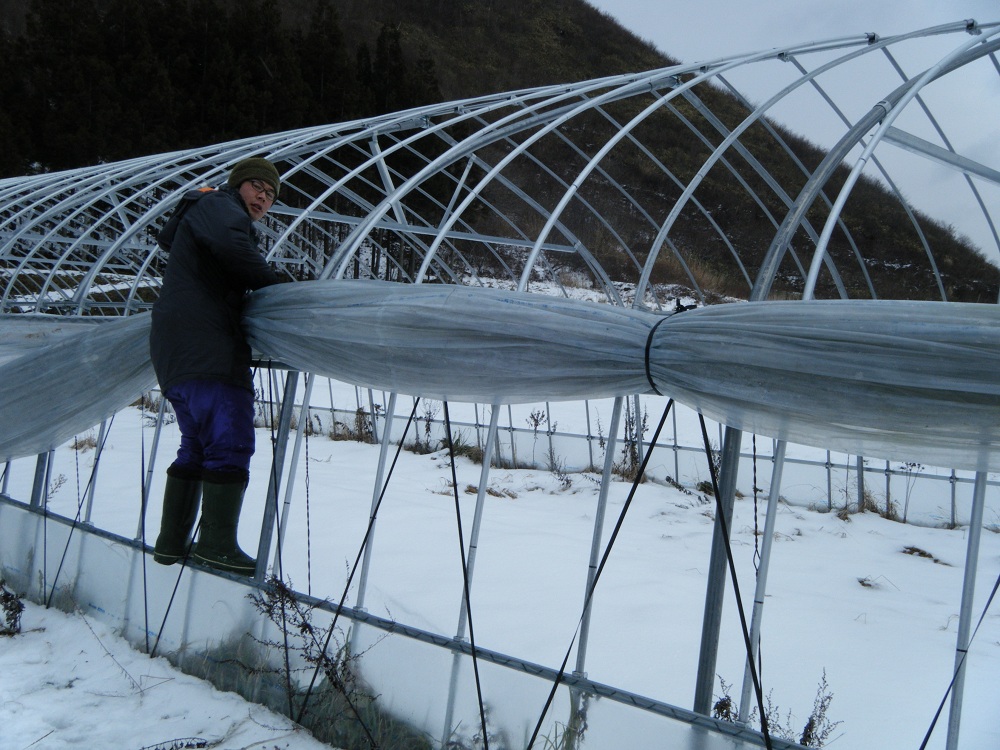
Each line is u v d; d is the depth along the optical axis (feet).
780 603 16.03
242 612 10.78
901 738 10.43
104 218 25.00
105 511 19.79
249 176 11.51
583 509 24.14
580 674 8.86
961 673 7.43
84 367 12.75
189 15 60.49
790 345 6.99
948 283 47.73
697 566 18.37
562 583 16.30
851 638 14.17
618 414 9.31
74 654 11.66
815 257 9.37
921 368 6.40
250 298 11.23
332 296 10.08
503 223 59.11
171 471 11.70
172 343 10.73
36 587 14.16
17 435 13.42
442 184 46.50
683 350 7.72
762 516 24.41
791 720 10.87
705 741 7.46
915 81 11.02
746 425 7.72
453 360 9.02
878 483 26.76
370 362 9.70
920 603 16.72
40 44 60.34
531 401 9.21
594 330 8.31
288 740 9.48
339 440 34.53
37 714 9.68
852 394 6.75
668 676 12.05
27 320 21.25
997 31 12.10
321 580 15.51
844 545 21.67
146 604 12.12
